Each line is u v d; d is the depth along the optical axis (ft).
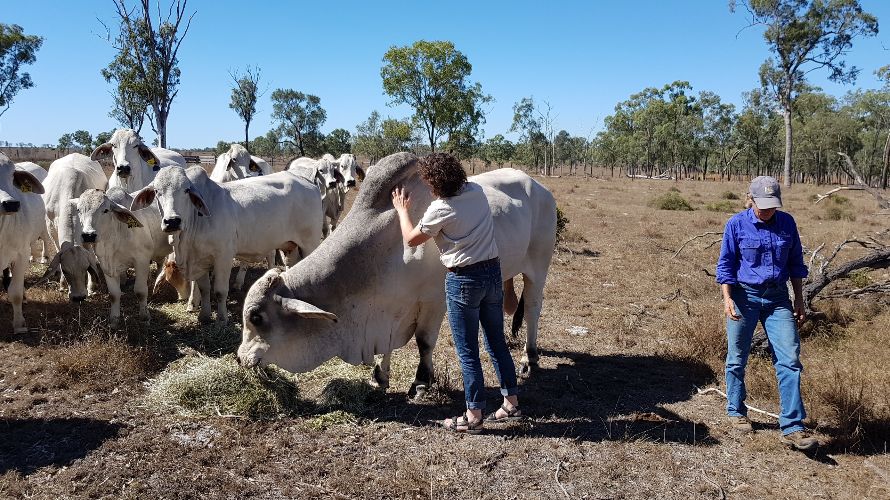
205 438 14.21
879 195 22.35
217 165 36.24
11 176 20.35
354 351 15.55
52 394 16.55
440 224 13.05
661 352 21.07
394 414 15.69
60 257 20.48
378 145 169.17
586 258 39.01
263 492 12.08
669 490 12.33
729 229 14.19
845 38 161.38
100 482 12.23
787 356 13.50
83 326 21.67
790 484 12.51
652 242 45.93
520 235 17.04
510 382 14.56
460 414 15.72
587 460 13.48
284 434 14.43
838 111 209.05
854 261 20.90
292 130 207.92
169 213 20.36
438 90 122.31
